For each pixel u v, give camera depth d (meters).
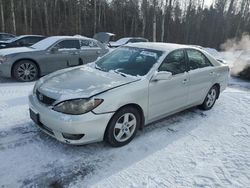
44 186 2.62
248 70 9.35
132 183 2.73
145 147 3.48
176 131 4.05
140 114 3.61
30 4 28.12
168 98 3.92
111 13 36.44
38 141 3.47
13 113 4.39
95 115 2.99
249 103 5.70
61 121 2.92
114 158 3.18
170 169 3.02
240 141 3.82
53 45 7.29
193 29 38.16
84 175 2.83
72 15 31.05
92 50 8.07
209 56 4.93
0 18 26.06
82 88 3.18
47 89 3.28
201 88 4.62
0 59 6.56
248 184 2.80
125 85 3.33
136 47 4.41
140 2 35.41
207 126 4.32
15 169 2.85
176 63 4.13
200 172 2.98
